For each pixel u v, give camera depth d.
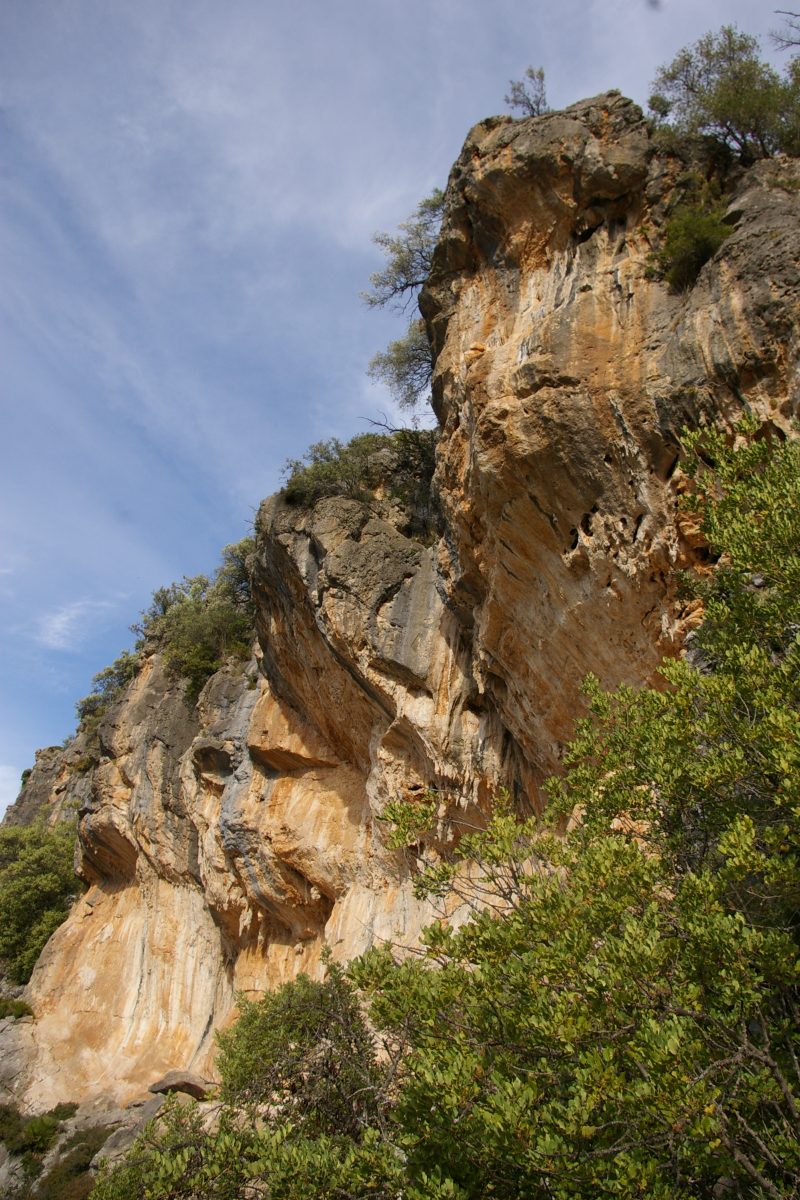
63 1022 28.92
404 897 17.03
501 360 12.75
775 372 9.89
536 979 5.46
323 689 20.47
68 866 39.75
